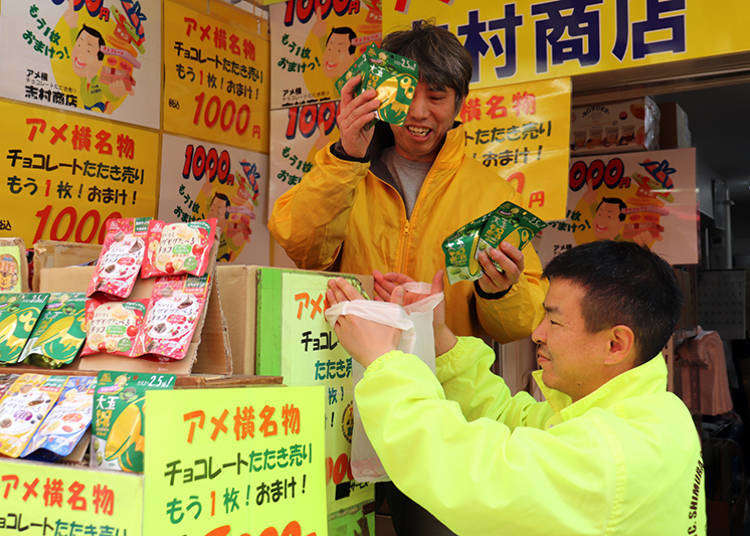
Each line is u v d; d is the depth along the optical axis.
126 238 1.18
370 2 2.78
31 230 2.15
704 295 4.54
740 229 8.04
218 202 2.77
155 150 2.52
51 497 0.88
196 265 1.08
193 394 0.89
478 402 1.38
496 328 1.61
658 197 3.20
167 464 0.85
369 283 1.38
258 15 2.94
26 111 2.13
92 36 2.31
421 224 1.74
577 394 1.12
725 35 2.12
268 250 3.01
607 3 2.25
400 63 1.42
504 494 0.92
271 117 2.98
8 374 1.10
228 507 0.92
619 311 1.03
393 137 1.83
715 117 4.58
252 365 1.11
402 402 1.02
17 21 2.10
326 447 1.20
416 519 1.43
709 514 3.46
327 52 2.86
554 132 2.32
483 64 2.40
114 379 0.95
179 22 2.60
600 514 0.91
